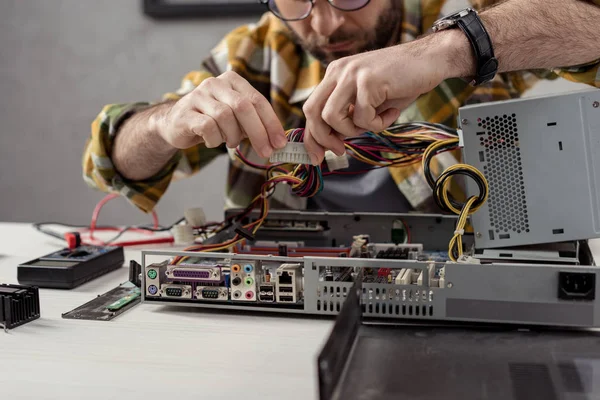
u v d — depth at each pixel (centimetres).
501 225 78
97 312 79
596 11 94
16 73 262
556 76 143
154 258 110
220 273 77
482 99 137
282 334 71
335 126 74
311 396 55
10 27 259
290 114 149
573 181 75
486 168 78
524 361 60
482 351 63
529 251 77
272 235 99
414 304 71
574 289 67
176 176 148
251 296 76
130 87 254
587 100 74
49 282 90
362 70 73
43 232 133
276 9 127
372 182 138
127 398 55
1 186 270
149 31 248
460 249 76
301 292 77
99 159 128
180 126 85
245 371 61
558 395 53
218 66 155
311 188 88
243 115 77
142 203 130
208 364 62
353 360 60
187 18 244
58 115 262
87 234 136
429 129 95
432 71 77
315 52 133
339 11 122
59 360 64
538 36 90
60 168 266
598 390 54
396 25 139
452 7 140
